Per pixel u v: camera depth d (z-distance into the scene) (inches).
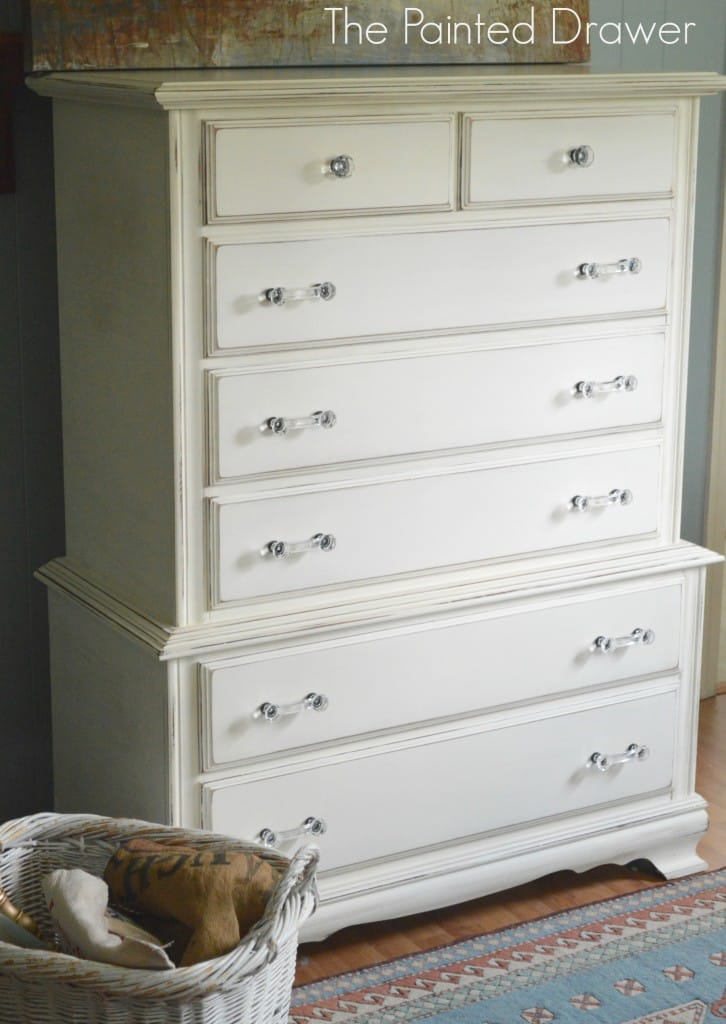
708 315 126.3
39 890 82.6
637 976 90.2
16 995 69.5
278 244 81.5
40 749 104.3
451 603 90.5
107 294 86.6
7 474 99.1
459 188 86.4
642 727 101.0
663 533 99.8
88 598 90.7
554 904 100.0
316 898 74.0
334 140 81.8
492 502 92.2
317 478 86.2
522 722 96.0
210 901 73.1
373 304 85.2
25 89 94.2
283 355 83.4
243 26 92.7
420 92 82.6
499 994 88.3
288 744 87.9
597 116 89.8
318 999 87.7
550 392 92.4
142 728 87.4
